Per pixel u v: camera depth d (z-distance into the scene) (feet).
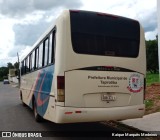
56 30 25.98
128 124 32.17
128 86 26.91
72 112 24.58
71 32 25.30
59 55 25.00
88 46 25.64
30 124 36.27
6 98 82.74
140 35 28.19
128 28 27.71
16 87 193.57
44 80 30.83
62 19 25.32
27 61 46.91
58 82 24.73
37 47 36.52
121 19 27.55
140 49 27.94
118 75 26.48
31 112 48.49
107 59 26.16
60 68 24.80
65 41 25.03
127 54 27.20
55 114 25.34
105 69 25.98
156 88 57.57
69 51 25.00
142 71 27.86
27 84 46.80
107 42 26.45
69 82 24.76
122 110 26.27
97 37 26.16
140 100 27.53
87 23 26.00
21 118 41.57
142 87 27.73
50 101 27.40
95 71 25.59
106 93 25.93
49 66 28.30
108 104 25.85
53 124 35.70
